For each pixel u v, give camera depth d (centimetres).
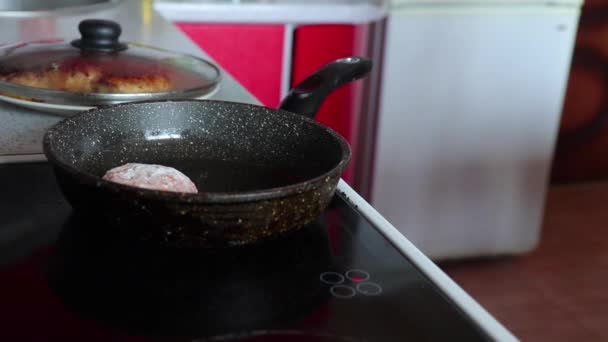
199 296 91
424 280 94
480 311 90
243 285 92
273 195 91
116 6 219
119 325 86
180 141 112
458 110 288
